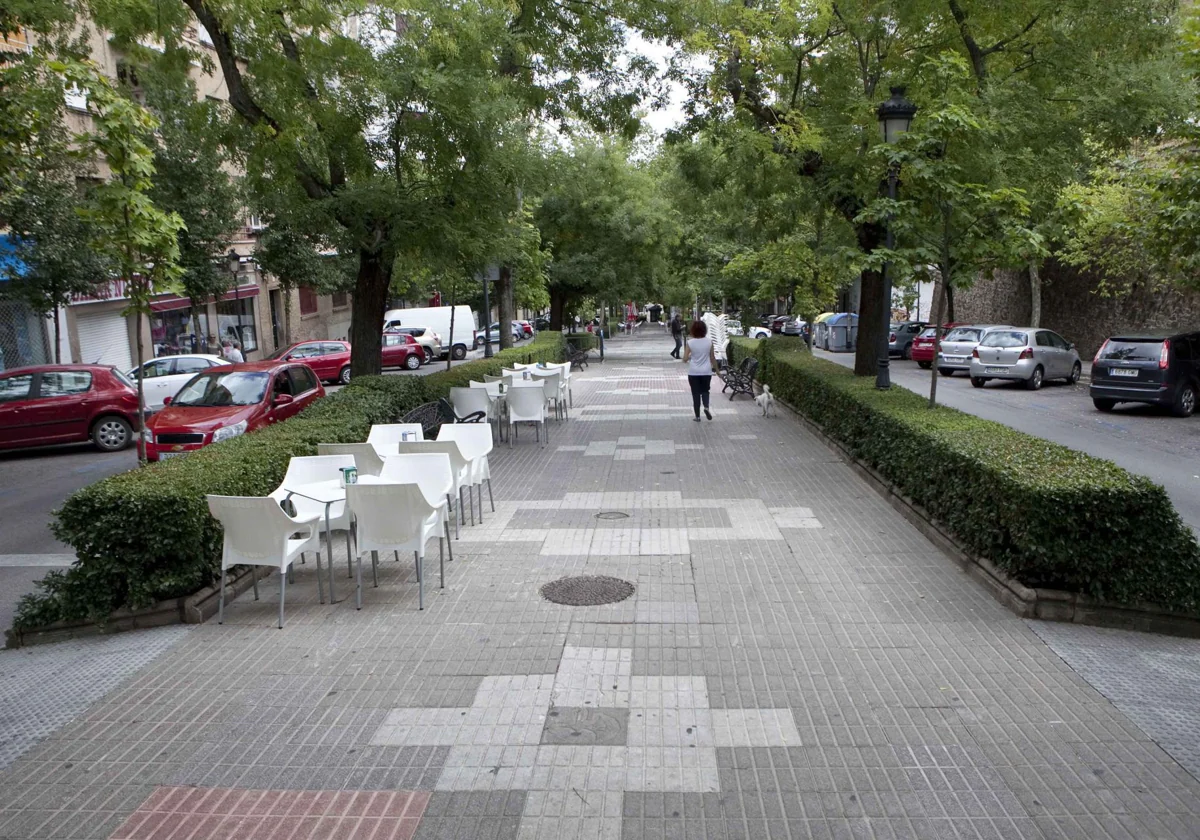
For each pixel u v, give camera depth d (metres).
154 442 12.09
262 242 31.12
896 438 9.48
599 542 8.22
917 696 4.96
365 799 4.03
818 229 18.53
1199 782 4.06
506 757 4.36
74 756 4.49
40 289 19.72
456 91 12.20
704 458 12.58
